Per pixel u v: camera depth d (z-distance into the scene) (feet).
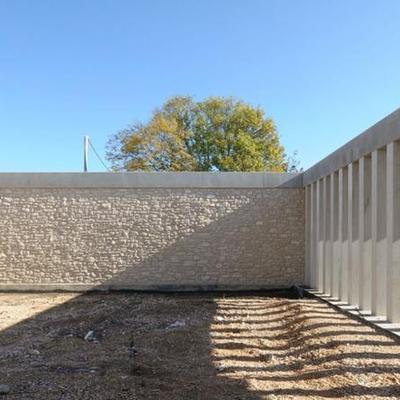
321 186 42.93
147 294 46.19
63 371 20.06
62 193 48.44
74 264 48.34
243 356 22.53
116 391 17.31
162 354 22.97
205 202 48.42
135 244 48.32
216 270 48.11
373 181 29.37
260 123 110.83
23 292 47.73
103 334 27.73
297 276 48.01
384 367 19.19
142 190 48.47
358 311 30.94
